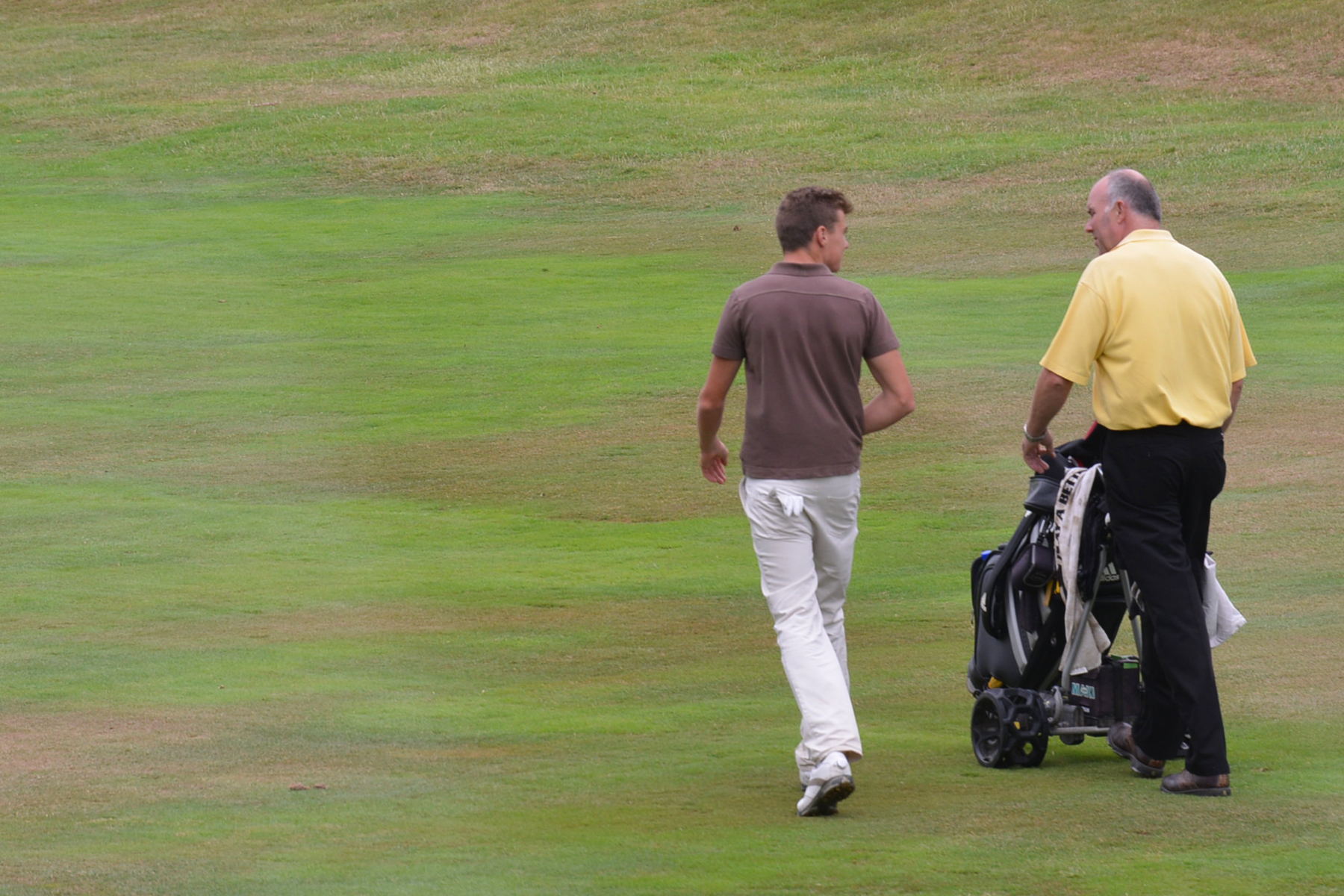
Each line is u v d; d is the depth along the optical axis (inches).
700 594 1200.8
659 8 7140.8
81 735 824.3
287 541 1397.6
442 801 698.8
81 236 4003.4
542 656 1019.9
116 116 5821.9
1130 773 737.0
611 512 1524.4
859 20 6697.8
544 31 7003.0
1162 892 552.1
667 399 2114.9
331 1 7829.7
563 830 650.8
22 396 2170.3
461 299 3097.9
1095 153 4552.2
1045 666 767.7
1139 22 6181.1
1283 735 771.4
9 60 6973.4
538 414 2038.6
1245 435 1715.1
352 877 588.4
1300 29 5836.6
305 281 3361.2
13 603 1163.3
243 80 6417.3
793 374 692.7
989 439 1786.4
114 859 613.9
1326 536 1261.1
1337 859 584.4
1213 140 4576.8
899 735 818.8
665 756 779.4
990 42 6205.7
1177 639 682.8
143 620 1113.4
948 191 4274.1
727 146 4980.3
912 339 2504.9
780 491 693.9
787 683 940.6
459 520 1491.1
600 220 4165.8
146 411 2069.4
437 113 5590.6
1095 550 733.3
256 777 744.3
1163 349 690.8
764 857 605.3
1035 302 2874.0
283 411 2069.4
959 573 1238.9
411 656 1018.1
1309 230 3425.2
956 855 601.3
